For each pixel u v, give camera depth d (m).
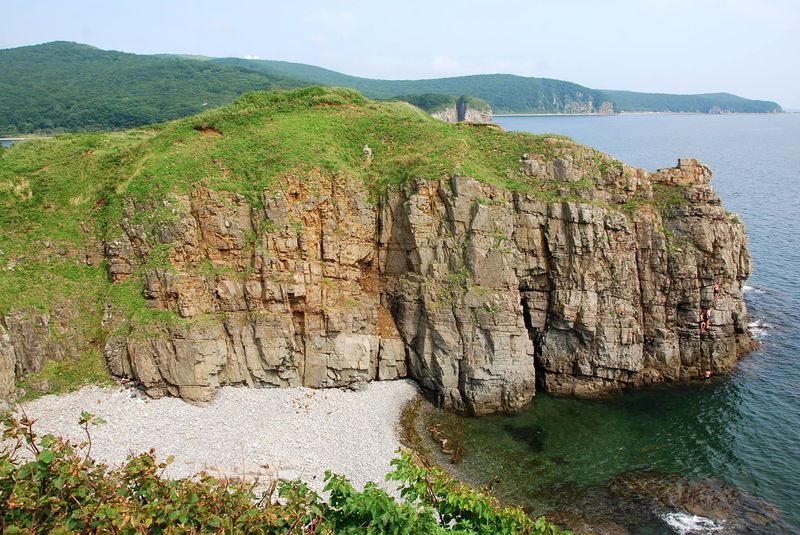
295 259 52.75
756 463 45.09
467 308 53.19
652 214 58.31
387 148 64.12
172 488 16.12
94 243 54.72
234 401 49.88
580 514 39.78
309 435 46.81
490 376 52.72
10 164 59.03
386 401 53.09
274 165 55.56
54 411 45.50
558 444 48.22
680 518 39.22
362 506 17.48
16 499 13.35
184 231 51.72
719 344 58.75
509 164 60.75
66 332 49.81
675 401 54.78
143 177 54.59
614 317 55.84
